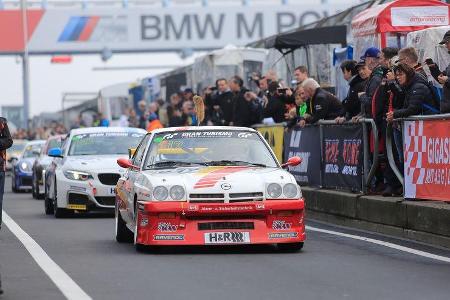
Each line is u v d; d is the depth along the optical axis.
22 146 116.56
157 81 96.62
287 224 32.09
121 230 36.19
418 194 37.41
